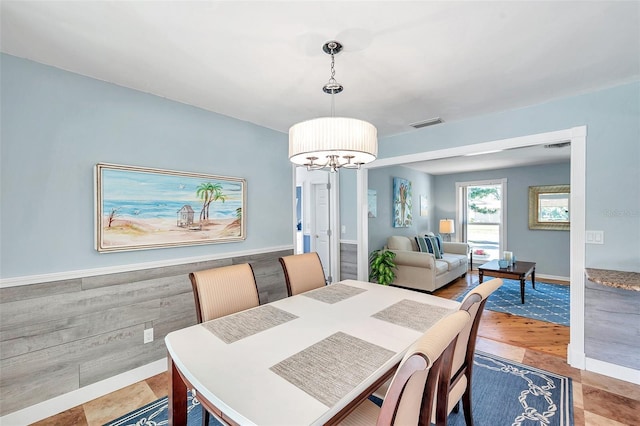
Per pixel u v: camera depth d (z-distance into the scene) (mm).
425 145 3447
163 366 2502
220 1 1401
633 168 2303
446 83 2307
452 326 1022
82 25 1584
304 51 1852
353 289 2398
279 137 3596
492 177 6602
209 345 1421
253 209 3289
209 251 2881
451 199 7211
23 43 1752
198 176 2764
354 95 2529
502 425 1839
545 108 2688
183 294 2656
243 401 999
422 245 5523
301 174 5125
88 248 2156
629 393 2145
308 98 2596
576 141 2531
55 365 2000
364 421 1270
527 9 1479
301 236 5473
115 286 2273
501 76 2201
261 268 3355
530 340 3051
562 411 1958
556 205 5824
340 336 1511
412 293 2283
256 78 2217
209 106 2777
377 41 1748
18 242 1887
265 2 1412
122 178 2293
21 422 1865
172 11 1474
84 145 2148
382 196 5488
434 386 1119
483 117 3033
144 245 2396
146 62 1981
